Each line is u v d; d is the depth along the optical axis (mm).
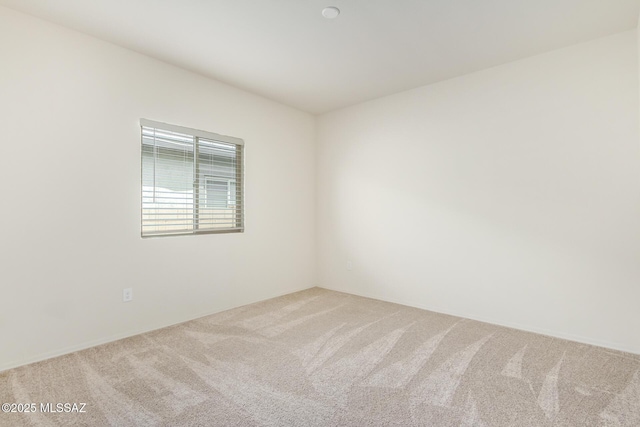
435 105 3439
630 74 2449
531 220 2883
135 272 2762
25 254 2223
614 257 2523
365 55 2834
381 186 3887
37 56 2264
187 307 3125
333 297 4000
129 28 2402
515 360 2307
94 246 2529
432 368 2184
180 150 3100
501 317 3039
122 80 2672
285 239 4141
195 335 2752
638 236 2436
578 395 1868
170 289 2998
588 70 2607
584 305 2645
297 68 3086
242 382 1992
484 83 3117
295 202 4277
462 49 2734
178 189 3092
